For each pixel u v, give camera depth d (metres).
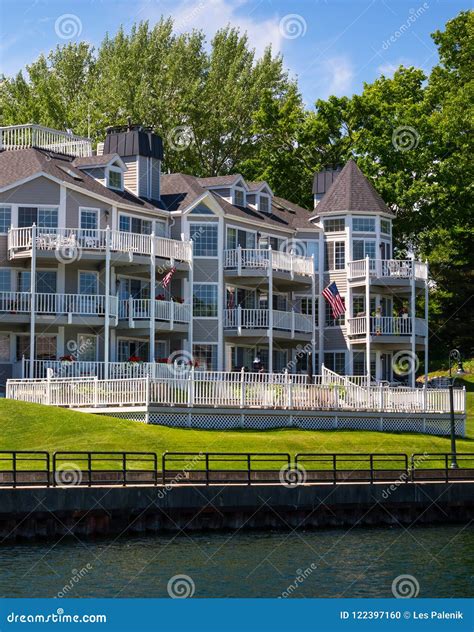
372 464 52.56
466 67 102.38
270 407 63.62
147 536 46.16
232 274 77.50
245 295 80.12
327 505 50.12
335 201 85.62
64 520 44.66
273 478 50.47
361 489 51.03
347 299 83.75
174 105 105.12
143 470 48.03
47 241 69.06
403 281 82.38
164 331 74.19
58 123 104.56
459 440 68.62
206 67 108.56
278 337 77.56
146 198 78.44
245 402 62.88
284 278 78.75
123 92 104.38
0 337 69.31
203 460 50.00
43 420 56.31
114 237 70.25
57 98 106.81
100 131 102.38
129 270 72.69
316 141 96.25
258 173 99.31
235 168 103.75
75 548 43.53
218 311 77.12
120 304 71.56
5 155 73.81
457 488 53.19
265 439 58.75
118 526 45.88
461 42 103.81
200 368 75.44
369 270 82.19
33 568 40.44
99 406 61.00
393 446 61.97
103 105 104.31
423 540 47.97
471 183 92.75
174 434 57.16
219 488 47.97
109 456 52.03
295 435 61.22
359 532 49.47
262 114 99.31
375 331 81.56
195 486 47.50
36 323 68.38
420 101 98.00
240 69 109.81
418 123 92.06
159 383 59.88
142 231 75.94
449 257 95.25
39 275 70.75
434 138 92.38
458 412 71.12
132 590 38.38
